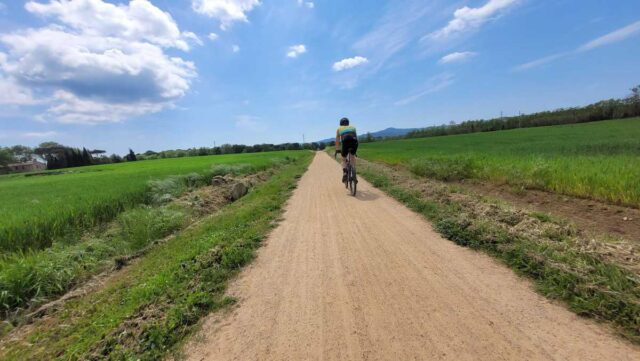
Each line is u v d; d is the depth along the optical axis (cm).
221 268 388
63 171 4462
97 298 395
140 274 443
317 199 855
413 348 216
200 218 871
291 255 431
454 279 319
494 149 2170
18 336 339
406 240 456
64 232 630
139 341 250
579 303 251
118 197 850
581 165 750
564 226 412
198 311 291
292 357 218
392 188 891
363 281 332
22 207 757
